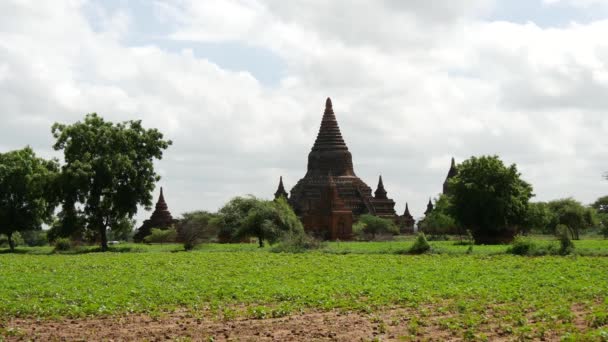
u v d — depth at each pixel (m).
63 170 83.38
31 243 153.62
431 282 38.06
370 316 26.55
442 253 65.12
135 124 88.12
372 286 35.66
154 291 34.19
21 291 35.06
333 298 31.12
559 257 57.75
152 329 24.31
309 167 151.75
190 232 83.81
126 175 85.19
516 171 91.19
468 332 22.16
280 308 28.17
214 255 66.12
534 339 21.70
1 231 95.62
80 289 35.78
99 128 85.56
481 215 90.88
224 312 27.17
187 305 30.06
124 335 23.17
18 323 25.98
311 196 144.88
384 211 151.38
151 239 118.81
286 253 68.50
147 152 88.38
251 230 85.81
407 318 25.89
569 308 27.48
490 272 44.47
